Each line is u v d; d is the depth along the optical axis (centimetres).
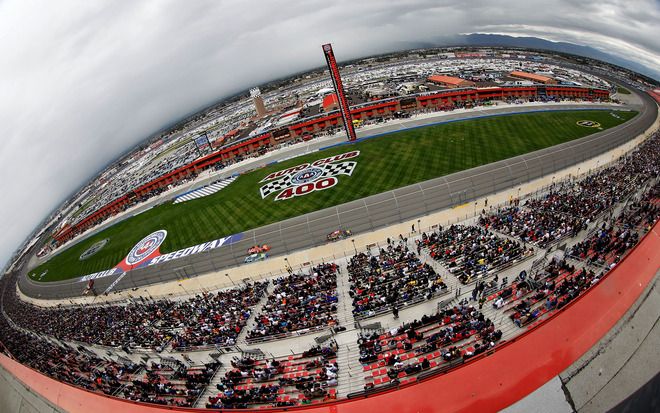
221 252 6425
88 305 6612
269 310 4062
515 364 2417
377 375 2834
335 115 11488
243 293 4766
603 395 2347
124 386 3606
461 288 3691
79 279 7931
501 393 2300
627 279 2992
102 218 11675
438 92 11562
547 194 5688
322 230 6125
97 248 9075
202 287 5747
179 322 4512
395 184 6900
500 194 6088
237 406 2831
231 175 10031
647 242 3316
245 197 8131
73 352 4822
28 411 3659
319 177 7969
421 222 5734
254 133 13825
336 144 9825
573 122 8912
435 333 3042
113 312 5684
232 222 7244
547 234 4147
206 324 4212
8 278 12775
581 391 2356
